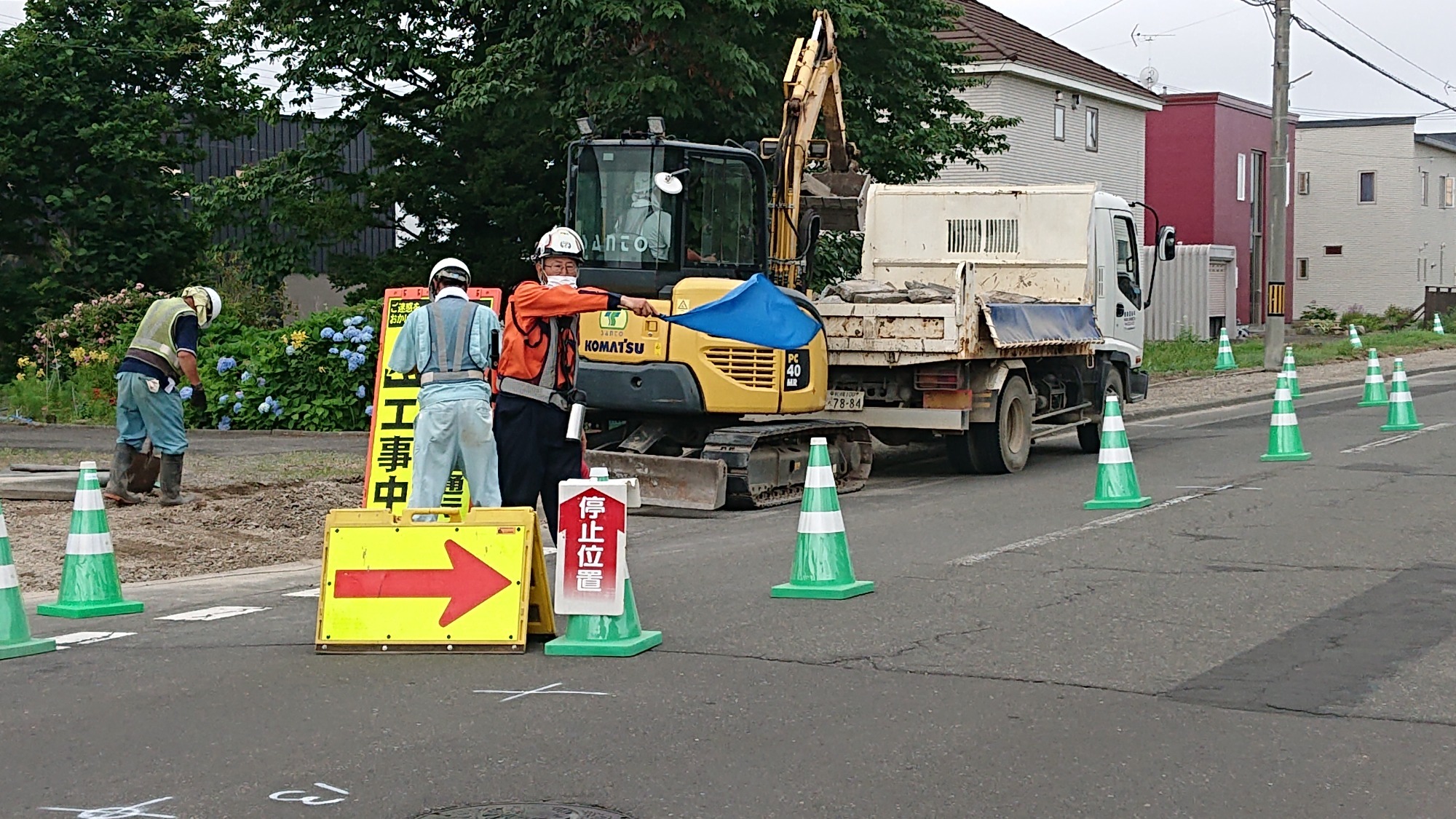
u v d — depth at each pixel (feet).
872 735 20.89
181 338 43.70
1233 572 32.55
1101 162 143.74
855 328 50.93
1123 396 65.41
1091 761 19.60
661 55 69.92
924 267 61.16
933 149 81.35
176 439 44.14
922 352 50.14
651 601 30.78
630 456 45.83
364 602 26.89
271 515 43.29
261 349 70.28
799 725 21.42
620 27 69.67
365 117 82.89
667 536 41.04
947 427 51.37
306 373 70.03
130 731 21.75
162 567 36.78
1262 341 153.89
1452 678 23.50
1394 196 210.18
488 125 78.59
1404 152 208.74
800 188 52.26
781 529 41.78
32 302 95.61
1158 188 173.17
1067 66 135.85
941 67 83.92
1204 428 71.72
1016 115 128.67
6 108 96.53
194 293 44.60
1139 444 63.67
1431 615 27.94
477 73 70.59
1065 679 23.77
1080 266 59.16
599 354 46.03
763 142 51.24
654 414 46.98
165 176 100.12
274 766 19.90
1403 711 21.72
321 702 23.18
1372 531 37.63
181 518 42.29
